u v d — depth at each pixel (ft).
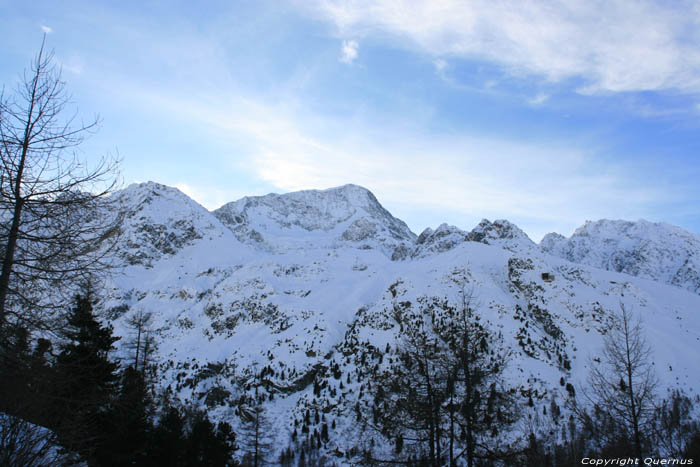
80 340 74.59
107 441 76.59
